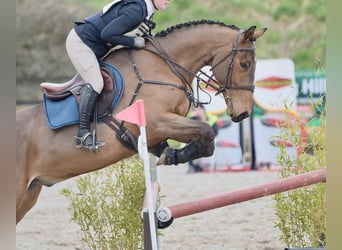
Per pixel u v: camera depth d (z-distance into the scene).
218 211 16.05
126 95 10.14
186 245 12.73
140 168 10.39
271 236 13.27
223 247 12.47
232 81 10.51
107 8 10.13
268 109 24.30
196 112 24.02
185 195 17.89
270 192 9.01
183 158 10.34
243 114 10.52
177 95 10.31
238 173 22.69
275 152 23.62
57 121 10.12
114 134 10.06
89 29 10.11
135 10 10.04
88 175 10.67
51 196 18.92
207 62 10.67
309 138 11.60
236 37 10.48
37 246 12.86
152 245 8.40
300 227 10.52
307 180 9.02
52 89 10.35
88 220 10.73
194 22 10.70
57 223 15.10
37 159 10.26
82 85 10.26
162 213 8.80
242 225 14.41
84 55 10.08
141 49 10.42
